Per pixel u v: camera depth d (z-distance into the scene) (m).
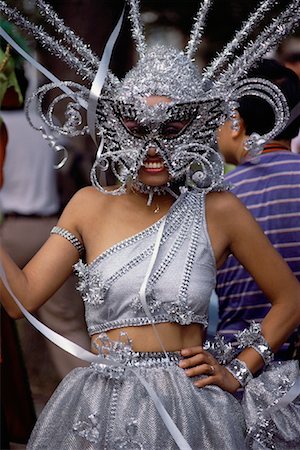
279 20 4.32
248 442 4.37
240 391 4.73
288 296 4.42
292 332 4.59
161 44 4.44
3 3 4.29
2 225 7.26
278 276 4.40
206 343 4.45
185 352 4.23
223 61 4.34
